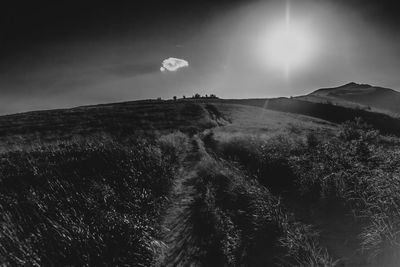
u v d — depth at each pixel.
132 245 4.88
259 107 70.62
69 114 59.34
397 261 4.11
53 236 4.76
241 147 12.76
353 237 4.91
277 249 4.74
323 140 12.98
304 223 5.52
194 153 14.05
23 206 5.73
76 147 11.16
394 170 7.01
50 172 7.70
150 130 35.38
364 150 9.43
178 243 5.21
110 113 57.06
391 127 46.03
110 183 7.45
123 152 9.85
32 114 67.12
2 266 4.00
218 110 59.41
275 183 7.93
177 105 69.12
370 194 5.97
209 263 4.54
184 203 7.15
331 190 6.57
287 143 11.67
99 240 4.87
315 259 4.16
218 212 6.17
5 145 27.23
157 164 9.73
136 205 6.48
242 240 5.08
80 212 5.71
